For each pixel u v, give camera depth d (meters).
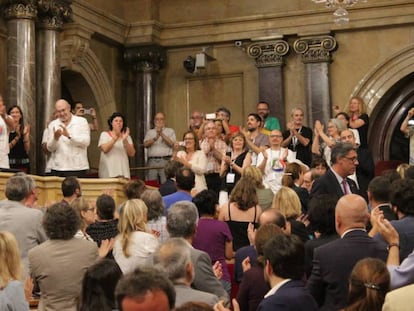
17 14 11.59
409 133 10.71
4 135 9.06
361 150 8.84
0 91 11.90
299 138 10.93
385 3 13.56
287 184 7.68
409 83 13.88
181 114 14.80
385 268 3.30
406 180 4.61
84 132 9.66
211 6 14.63
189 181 6.83
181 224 4.86
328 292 4.14
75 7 13.05
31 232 5.50
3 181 8.60
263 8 14.31
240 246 6.27
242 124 14.44
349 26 13.75
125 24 14.49
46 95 12.07
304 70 14.01
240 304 4.61
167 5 14.87
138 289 2.42
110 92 14.20
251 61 14.45
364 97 13.73
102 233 5.86
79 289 4.73
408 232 4.44
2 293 3.97
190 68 14.49
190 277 3.83
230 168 9.41
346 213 4.21
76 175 9.59
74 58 13.20
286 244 3.79
